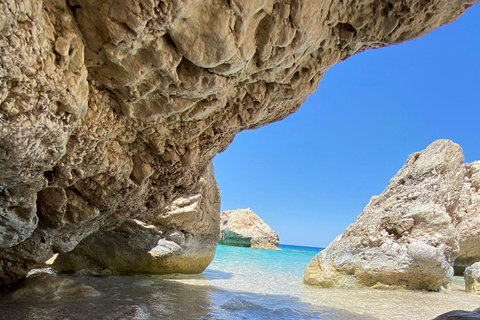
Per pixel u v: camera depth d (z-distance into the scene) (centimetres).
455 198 1037
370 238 881
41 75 195
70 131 242
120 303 429
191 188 468
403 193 997
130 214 448
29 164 237
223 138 411
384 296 715
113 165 327
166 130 334
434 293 793
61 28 206
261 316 449
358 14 298
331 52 337
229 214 3481
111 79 254
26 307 361
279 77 327
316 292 733
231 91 327
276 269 1255
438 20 311
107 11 204
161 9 204
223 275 918
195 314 423
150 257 728
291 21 261
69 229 383
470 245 1331
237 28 236
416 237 895
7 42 168
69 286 450
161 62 240
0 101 182
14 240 308
